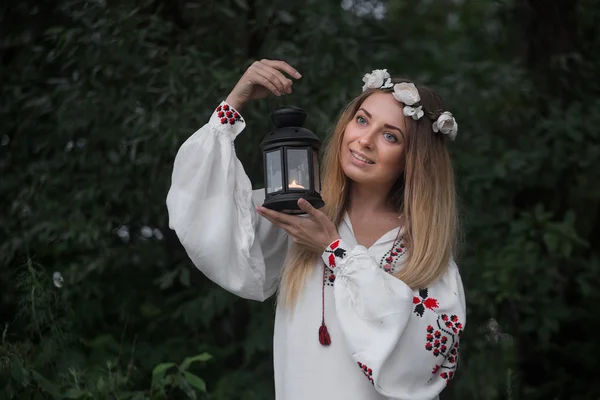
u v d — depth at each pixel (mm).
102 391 3273
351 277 2467
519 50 5285
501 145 4848
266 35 4484
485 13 6676
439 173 2670
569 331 5219
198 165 2553
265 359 4648
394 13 7035
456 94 4816
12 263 4602
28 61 4656
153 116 4195
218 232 2518
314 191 2436
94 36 4340
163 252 4621
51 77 4730
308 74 4328
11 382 3084
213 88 4129
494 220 4758
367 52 4715
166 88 4223
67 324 3770
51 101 4504
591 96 5141
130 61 4324
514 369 5000
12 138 4727
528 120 4945
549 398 5094
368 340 2430
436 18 7367
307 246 2539
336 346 2520
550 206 5094
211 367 4555
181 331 4684
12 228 4621
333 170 2723
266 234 2678
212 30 4504
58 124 4453
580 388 5145
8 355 3180
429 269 2557
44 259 4555
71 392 3189
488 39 5855
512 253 4590
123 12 4285
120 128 4387
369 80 2682
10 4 4742
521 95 4934
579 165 4828
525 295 4859
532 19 5168
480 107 4871
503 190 4820
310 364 2527
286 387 2555
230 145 2574
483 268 4688
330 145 2760
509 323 4891
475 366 4652
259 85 2643
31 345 3385
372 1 4867
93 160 4449
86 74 4371
